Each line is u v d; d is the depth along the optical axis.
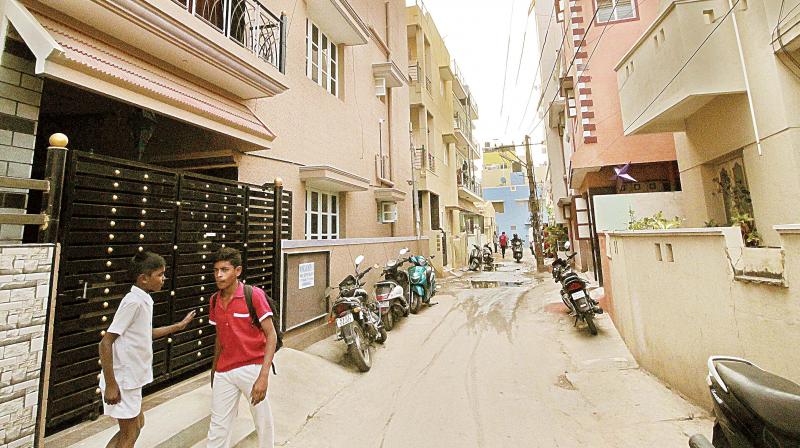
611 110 8.07
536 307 7.97
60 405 2.40
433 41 17.00
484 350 5.22
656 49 5.14
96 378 2.63
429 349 5.38
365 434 3.04
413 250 10.76
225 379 2.43
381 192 9.45
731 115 4.55
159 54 3.78
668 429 2.76
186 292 3.44
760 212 4.20
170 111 3.60
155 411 2.88
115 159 2.85
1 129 2.50
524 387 3.86
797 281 2.13
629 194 7.11
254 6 5.10
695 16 4.53
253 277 4.32
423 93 14.70
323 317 5.70
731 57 4.36
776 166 3.92
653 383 3.58
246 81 4.55
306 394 3.68
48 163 2.38
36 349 2.17
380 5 11.01
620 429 2.87
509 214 40.56
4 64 2.52
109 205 2.81
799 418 1.48
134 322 2.19
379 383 4.16
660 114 5.21
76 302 2.54
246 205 4.27
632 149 7.89
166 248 3.26
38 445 2.15
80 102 4.31
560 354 4.87
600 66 8.20
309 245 5.44
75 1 2.87
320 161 7.07
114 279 2.79
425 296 8.30
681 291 3.26
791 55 3.79
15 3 2.54
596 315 6.17
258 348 2.49
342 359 4.90
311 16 7.32
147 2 3.18
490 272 15.74
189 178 3.55
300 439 2.97
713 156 5.09
